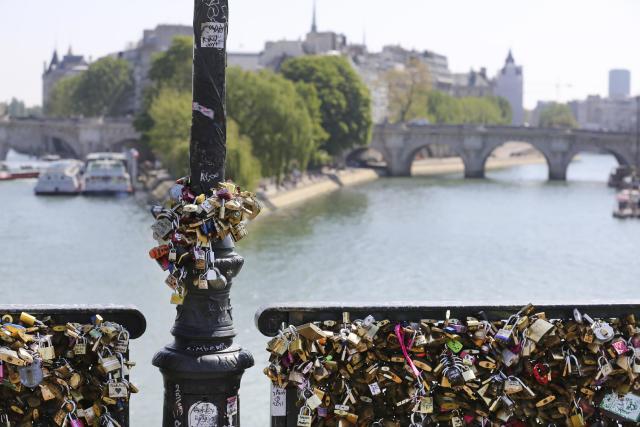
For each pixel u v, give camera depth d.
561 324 10.14
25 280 65.81
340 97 165.12
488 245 92.94
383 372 9.80
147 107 141.50
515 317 10.02
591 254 88.75
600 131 199.38
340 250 84.12
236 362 9.70
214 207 9.59
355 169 193.62
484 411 10.00
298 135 120.62
